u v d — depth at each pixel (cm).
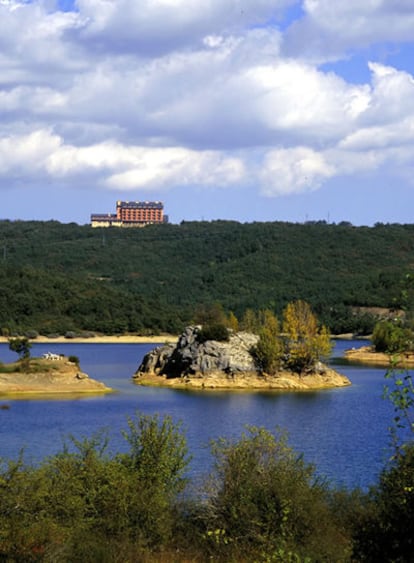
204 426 7800
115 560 2725
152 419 4206
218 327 12775
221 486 3186
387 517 2458
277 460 3225
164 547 2983
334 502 3262
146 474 3209
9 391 10350
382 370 15400
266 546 2848
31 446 6431
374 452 6262
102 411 8894
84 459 3203
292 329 12988
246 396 10875
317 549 2783
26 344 11369
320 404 9931
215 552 2905
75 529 2800
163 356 13312
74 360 12150
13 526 2634
